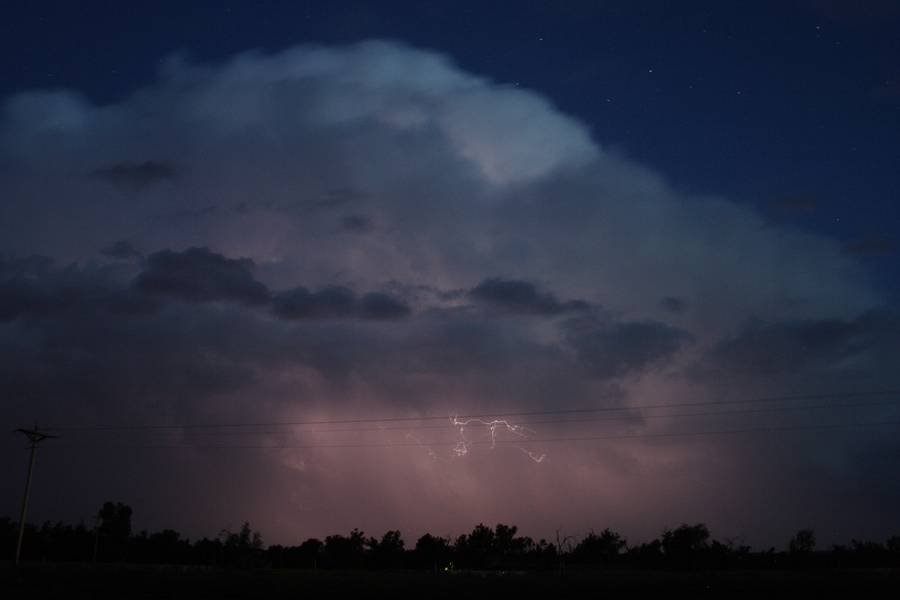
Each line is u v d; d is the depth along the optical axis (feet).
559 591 157.99
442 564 420.77
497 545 432.25
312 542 445.37
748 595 140.67
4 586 151.64
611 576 230.07
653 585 168.76
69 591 142.92
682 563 337.72
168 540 432.25
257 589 158.81
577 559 389.39
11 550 392.88
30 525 410.93
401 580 206.80
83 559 409.69
